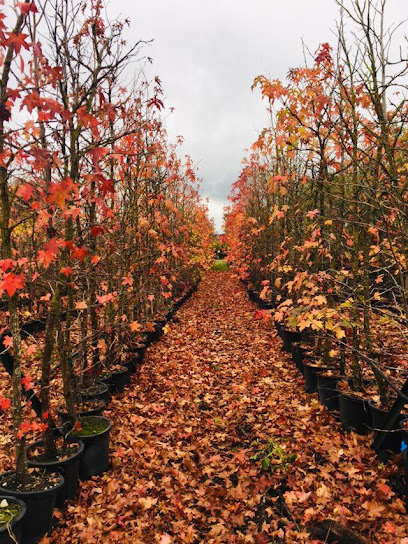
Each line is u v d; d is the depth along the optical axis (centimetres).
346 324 405
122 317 531
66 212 262
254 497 333
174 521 310
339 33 385
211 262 2347
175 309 1149
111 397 525
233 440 432
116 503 324
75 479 328
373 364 345
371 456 374
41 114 249
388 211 397
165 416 491
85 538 285
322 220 535
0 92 249
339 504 316
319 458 385
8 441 421
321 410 481
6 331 363
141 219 606
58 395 488
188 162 1038
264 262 1084
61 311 351
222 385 604
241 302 1357
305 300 458
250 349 789
